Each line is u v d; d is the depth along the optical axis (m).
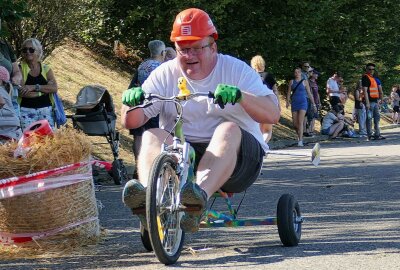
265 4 25.30
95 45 24.00
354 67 31.66
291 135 26.41
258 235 7.36
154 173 5.54
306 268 5.69
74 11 15.34
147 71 12.12
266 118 6.26
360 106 26.50
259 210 9.35
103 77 22.31
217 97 5.86
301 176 13.62
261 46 25.03
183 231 6.07
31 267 6.10
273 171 14.80
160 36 23.83
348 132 26.66
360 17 30.98
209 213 6.52
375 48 38.19
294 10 25.61
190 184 5.62
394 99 42.16
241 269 5.70
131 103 6.10
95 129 13.01
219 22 23.47
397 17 34.97
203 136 6.40
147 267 5.87
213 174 5.88
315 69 29.62
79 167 6.99
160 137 6.12
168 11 23.25
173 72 6.38
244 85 6.26
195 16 6.18
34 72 11.36
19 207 6.72
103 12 22.09
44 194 6.75
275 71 25.81
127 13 23.70
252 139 6.24
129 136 17.98
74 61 22.06
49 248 6.78
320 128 29.34
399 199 10.08
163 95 6.40
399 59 41.75
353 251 6.36
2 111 9.20
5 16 11.56
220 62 6.32
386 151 19.36
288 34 25.11
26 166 6.72
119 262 6.14
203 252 6.47
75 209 6.95
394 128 37.97
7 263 6.31
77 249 6.80
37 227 6.79
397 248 6.46
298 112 22.88
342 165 15.59
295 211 6.80
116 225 8.38
